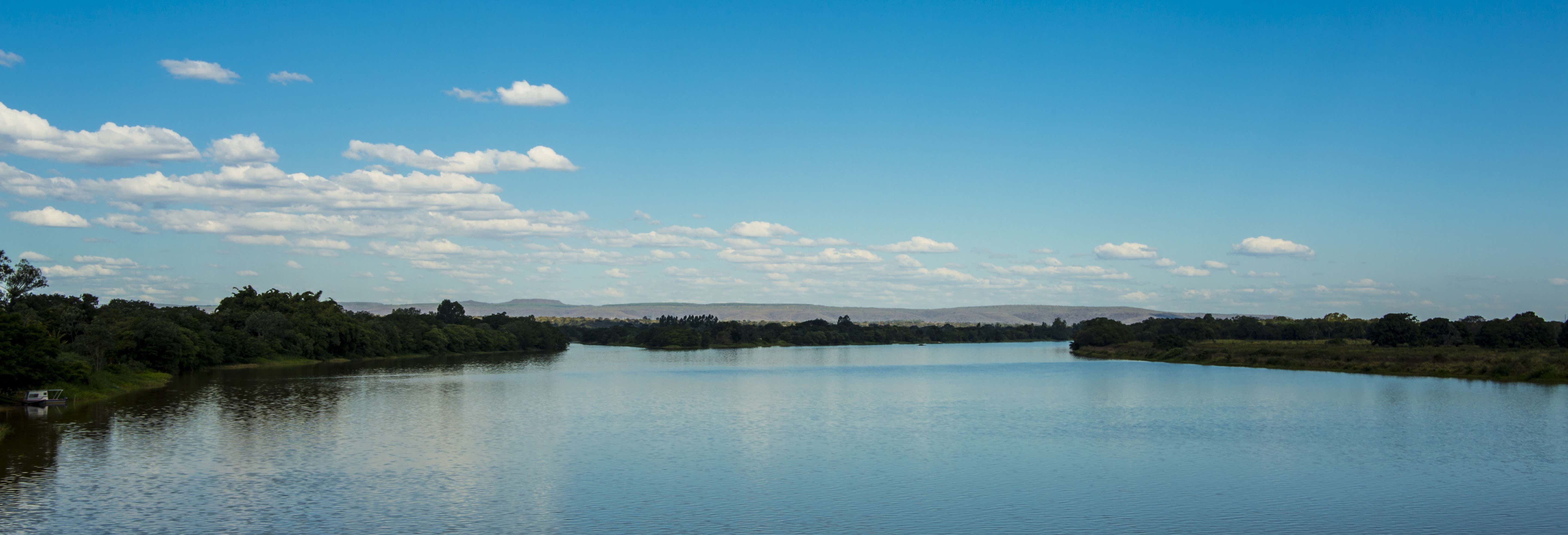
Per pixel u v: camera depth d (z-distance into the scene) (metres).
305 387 117.19
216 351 155.12
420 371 162.38
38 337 87.25
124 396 101.25
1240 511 46.53
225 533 41.44
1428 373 130.62
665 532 42.31
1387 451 63.75
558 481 53.28
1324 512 46.34
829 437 71.88
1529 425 75.69
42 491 49.41
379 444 66.38
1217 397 104.50
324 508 46.19
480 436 71.31
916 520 44.72
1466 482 53.19
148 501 47.31
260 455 60.91
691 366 191.88
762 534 42.09
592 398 106.50
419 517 44.56
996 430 76.00
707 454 63.16
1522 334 179.25
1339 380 126.62
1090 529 43.12
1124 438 70.62
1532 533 42.47
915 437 71.69
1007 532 42.62
